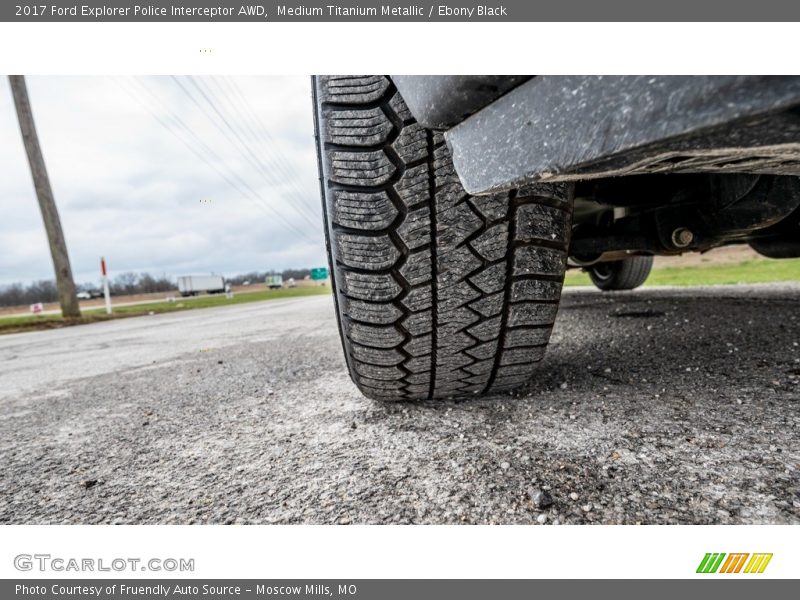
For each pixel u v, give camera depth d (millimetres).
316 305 8672
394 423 1140
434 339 987
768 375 1198
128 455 1127
